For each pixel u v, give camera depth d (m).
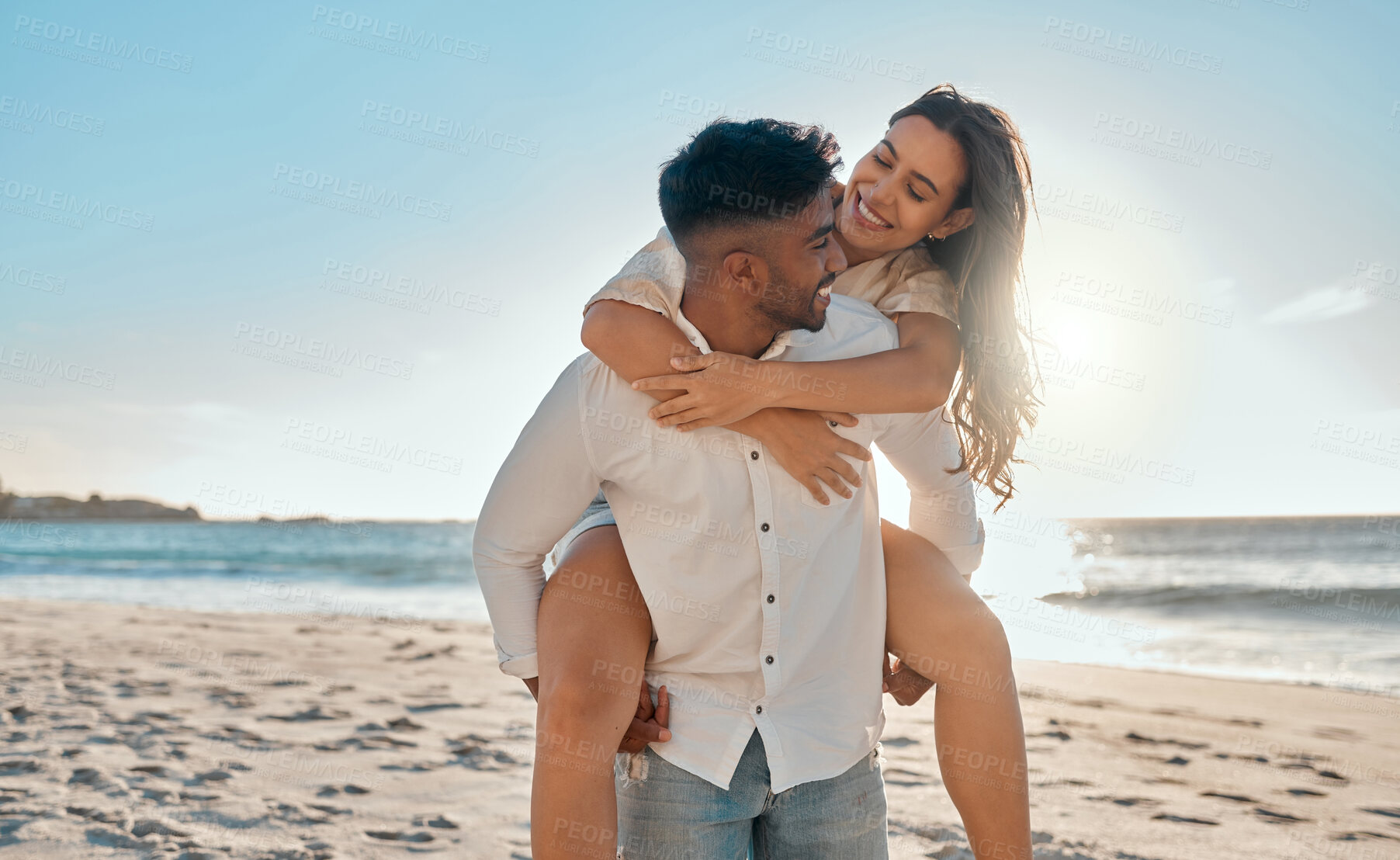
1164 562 28.86
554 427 1.56
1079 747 5.58
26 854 3.49
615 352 1.51
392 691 6.93
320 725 5.73
